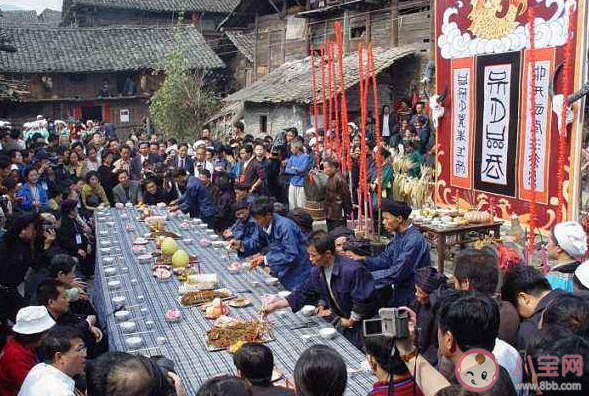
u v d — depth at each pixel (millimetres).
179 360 3939
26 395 3289
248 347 2982
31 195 9094
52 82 24750
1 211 7770
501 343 2959
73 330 3488
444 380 2523
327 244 4477
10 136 12789
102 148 14547
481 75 7977
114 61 25250
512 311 3543
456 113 8523
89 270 8797
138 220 8875
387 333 2600
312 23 20938
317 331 4398
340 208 8500
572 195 6734
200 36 27359
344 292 4520
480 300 2637
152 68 25406
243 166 10500
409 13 18203
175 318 4633
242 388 2441
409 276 5164
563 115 5922
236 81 27000
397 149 12953
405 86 17250
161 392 2674
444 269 7789
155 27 27609
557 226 4344
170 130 20953
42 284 4578
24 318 3920
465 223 7527
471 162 8305
